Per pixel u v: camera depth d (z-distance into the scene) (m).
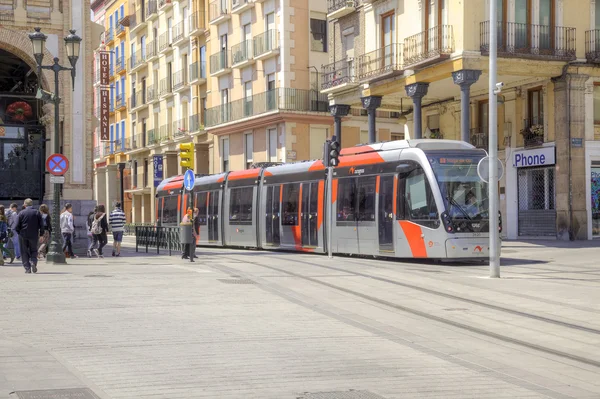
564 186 31.94
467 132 29.72
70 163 28.69
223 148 52.94
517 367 8.59
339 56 40.38
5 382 7.47
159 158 62.16
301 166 28.36
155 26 63.91
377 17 35.78
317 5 46.78
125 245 40.38
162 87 61.97
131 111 68.44
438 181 21.83
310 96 46.34
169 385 7.49
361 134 48.09
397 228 22.89
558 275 18.61
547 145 32.59
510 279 17.67
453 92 35.78
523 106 33.88
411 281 17.25
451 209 21.61
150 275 18.77
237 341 9.91
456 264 22.06
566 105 31.77
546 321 11.80
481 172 18.25
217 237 34.03
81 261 24.69
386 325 11.41
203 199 35.50
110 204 74.50
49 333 10.41
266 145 47.41
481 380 7.87
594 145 32.22
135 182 68.62
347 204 25.23
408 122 40.22
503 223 34.97
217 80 53.41
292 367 8.38
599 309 12.95
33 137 30.12
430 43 31.59
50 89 28.66
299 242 28.08
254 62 48.66
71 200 28.53
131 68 68.62
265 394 7.16
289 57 45.75
